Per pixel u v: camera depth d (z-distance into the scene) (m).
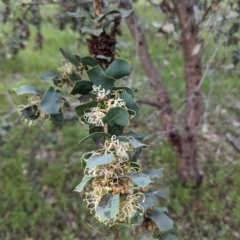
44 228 2.89
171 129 2.68
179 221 2.88
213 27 1.89
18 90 0.94
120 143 0.72
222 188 3.14
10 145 3.61
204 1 2.23
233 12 1.96
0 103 3.90
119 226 0.75
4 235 2.83
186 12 2.27
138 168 0.75
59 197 3.12
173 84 4.14
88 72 0.81
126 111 0.73
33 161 3.46
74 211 3.00
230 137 2.80
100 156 0.67
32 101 0.99
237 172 3.29
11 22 2.30
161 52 4.21
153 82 2.75
